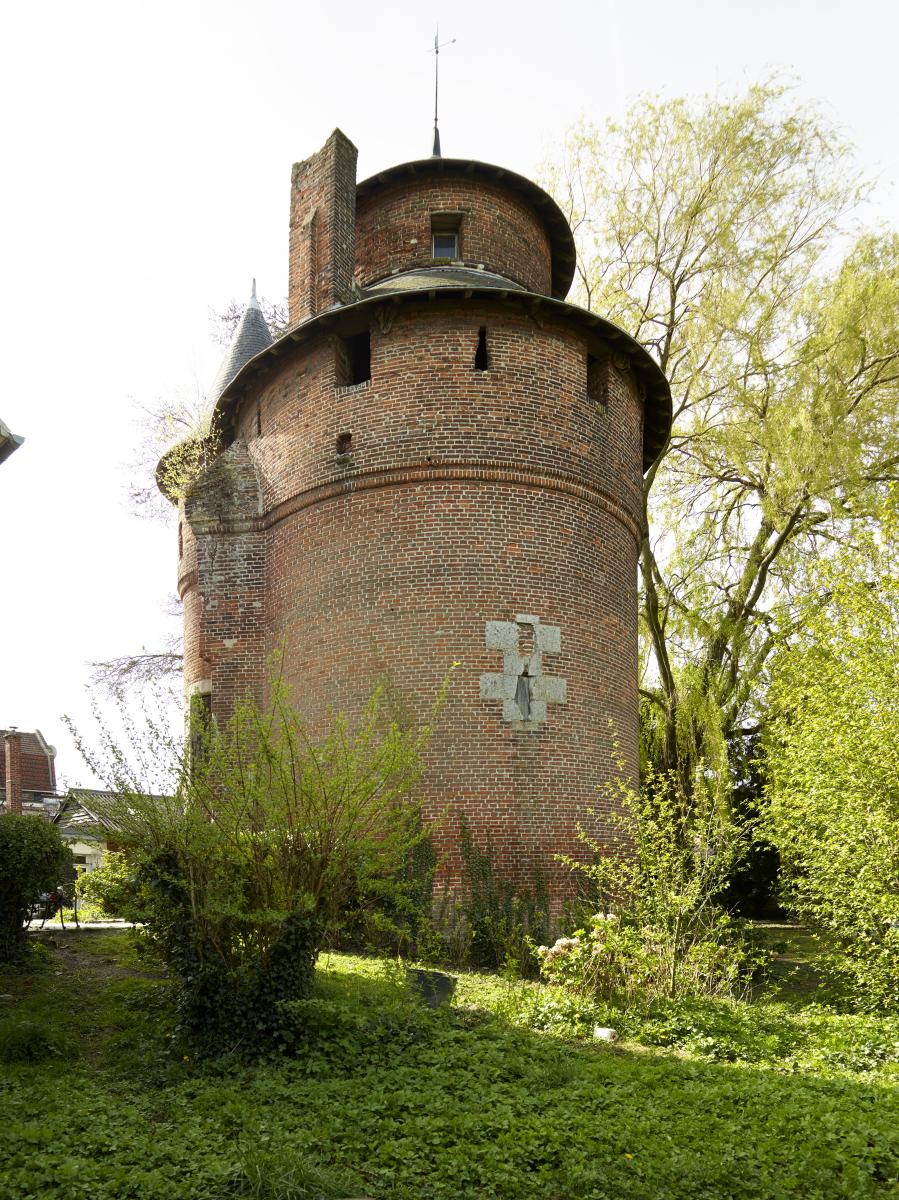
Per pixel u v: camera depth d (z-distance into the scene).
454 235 19.41
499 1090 7.29
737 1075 8.04
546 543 15.31
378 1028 8.45
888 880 10.72
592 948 10.81
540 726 14.62
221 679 16.80
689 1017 9.71
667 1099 7.23
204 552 17.20
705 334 21.88
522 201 19.81
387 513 15.21
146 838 8.77
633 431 17.59
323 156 18.25
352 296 17.66
